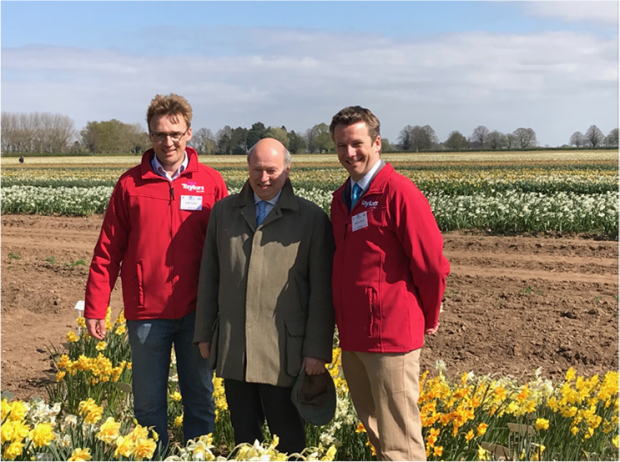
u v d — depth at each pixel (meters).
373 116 3.24
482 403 3.62
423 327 3.25
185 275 3.67
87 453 2.42
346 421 3.81
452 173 34.66
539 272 9.73
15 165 62.31
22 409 2.57
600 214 13.59
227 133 101.88
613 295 8.18
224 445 4.12
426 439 3.48
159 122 3.56
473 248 11.84
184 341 3.73
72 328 6.88
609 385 3.68
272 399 3.43
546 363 5.77
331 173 40.44
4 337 6.43
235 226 3.43
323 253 3.42
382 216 3.12
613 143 101.00
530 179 26.52
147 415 3.66
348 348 3.25
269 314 3.33
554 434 3.66
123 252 3.79
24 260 10.81
